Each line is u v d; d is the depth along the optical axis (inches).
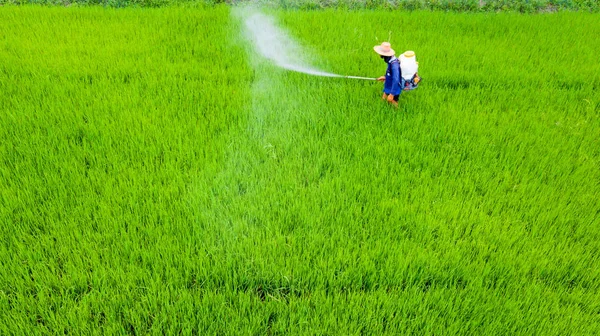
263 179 179.6
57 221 156.9
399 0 357.1
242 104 224.2
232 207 165.9
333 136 208.1
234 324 130.3
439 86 253.6
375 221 164.9
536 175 193.8
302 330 132.4
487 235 162.4
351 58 266.5
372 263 148.9
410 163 193.6
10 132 198.4
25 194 167.3
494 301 140.7
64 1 339.0
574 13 348.2
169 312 133.2
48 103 216.5
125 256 148.7
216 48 275.6
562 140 212.2
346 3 351.9
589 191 185.6
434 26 313.6
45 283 138.9
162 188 172.6
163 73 246.7
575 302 143.3
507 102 239.0
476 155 200.4
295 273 145.4
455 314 135.6
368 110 221.6
